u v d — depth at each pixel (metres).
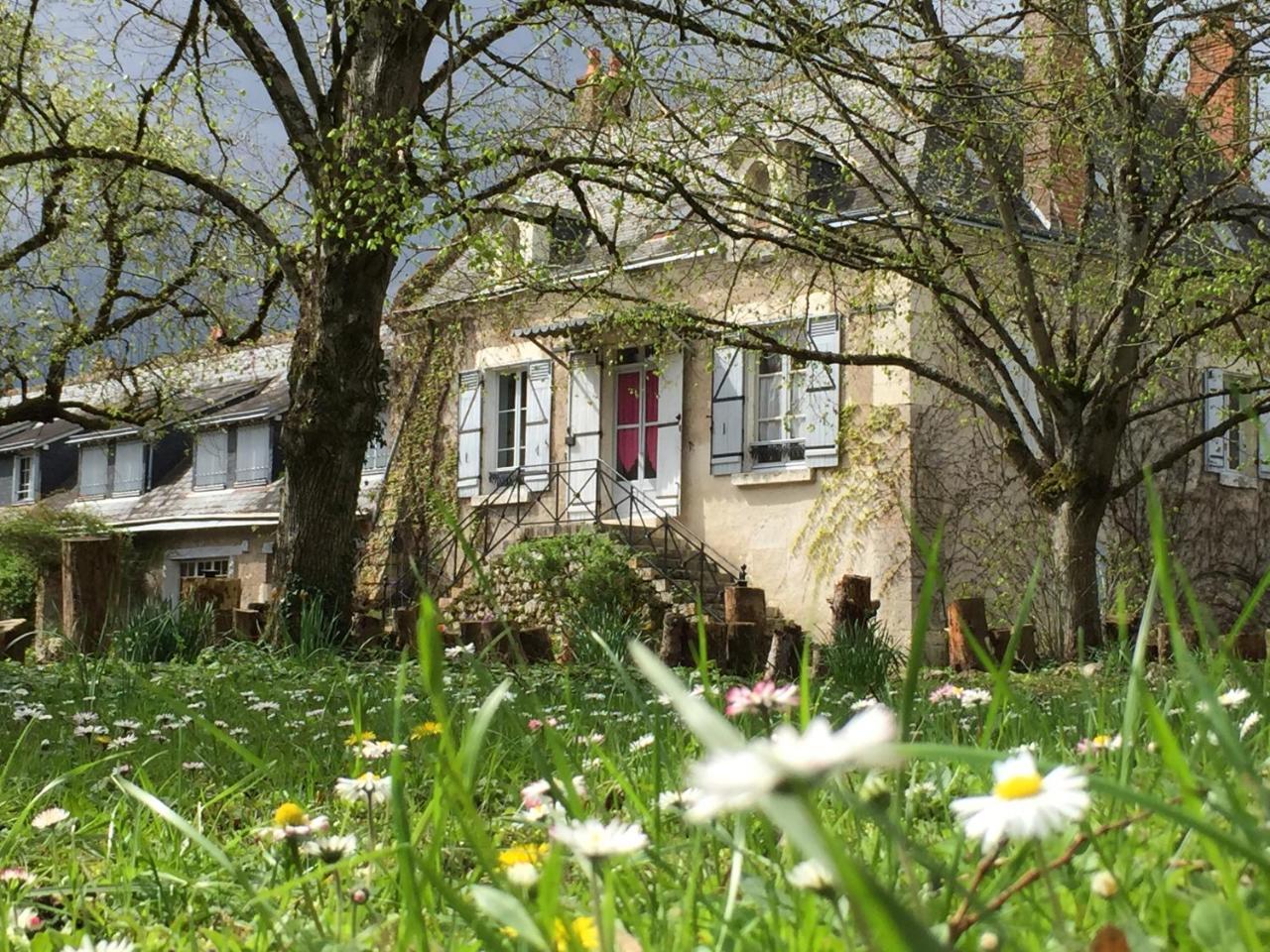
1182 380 17.53
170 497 28.34
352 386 12.55
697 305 18.30
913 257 11.77
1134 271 11.97
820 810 2.08
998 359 12.58
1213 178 14.65
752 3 9.89
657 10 10.07
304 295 12.88
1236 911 0.92
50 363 19.28
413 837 1.75
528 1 10.63
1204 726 1.65
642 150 11.02
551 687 6.67
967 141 11.19
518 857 1.63
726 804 0.55
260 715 5.26
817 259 13.80
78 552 11.22
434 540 20.97
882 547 15.98
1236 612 17.81
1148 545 16.75
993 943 0.98
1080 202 15.48
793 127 11.28
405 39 12.17
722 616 16.03
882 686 7.88
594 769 2.93
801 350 12.50
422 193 10.73
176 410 21.34
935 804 1.95
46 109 16.12
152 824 2.77
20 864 2.47
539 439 20.27
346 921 1.64
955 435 16.09
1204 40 11.66
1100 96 10.78
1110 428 12.80
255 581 24.94
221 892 2.12
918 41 10.43
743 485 17.66
